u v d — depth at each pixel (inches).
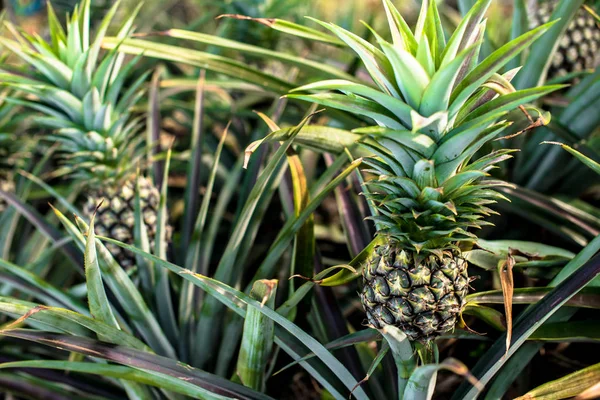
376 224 28.2
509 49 23.4
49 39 60.2
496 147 37.8
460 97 24.4
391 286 25.6
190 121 55.1
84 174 37.9
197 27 61.6
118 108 37.4
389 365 32.5
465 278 26.5
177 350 36.6
